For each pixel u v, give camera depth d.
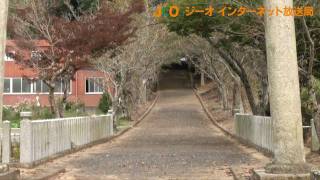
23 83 44.97
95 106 47.41
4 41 10.56
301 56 20.95
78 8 33.19
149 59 39.75
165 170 15.26
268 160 17.05
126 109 43.47
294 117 11.05
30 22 25.72
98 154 20.27
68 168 15.74
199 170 15.16
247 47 27.75
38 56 23.83
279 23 11.08
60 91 44.25
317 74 22.44
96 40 23.30
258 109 27.77
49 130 17.28
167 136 32.06
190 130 37.00
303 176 10.80
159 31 37.34
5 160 14.77
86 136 23.69
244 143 25.27
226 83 45.94
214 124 41.66
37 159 15.84
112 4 31.53
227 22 21.75
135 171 15.09
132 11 27.75
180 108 57.47
